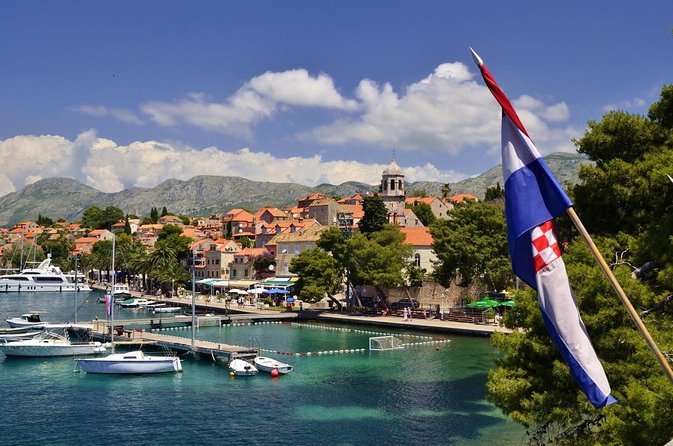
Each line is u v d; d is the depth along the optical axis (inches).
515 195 496.4
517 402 1029.2
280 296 4955.7
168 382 2105.1
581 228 476.4
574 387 979.9
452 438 1470.2
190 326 3713.1
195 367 2379.4
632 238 1003.9
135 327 3560.5
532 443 1390.3
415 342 2974.9
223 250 6717.5
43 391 1968.5
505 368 1084.5
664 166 1010.1
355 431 1533.0
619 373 874.1
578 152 1256.2
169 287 6402.6
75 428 1571.1
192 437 1498.5
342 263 4094.5
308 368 2341.3
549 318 494.0
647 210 1087.0
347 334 3331.7
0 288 7190.0
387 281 3841.0
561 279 495.8
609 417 837.2
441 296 3937.0
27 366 2383.1
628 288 909.2
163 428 1571.1
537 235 495.2
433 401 1823.3
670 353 844.0
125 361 2219.5
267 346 2906.0
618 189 1064.8
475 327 3248.0
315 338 3184.1
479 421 1606.8
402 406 1768.0
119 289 6560.0
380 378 2146.9
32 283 7298.2
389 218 6520.7
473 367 2336.4
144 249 7480.3
